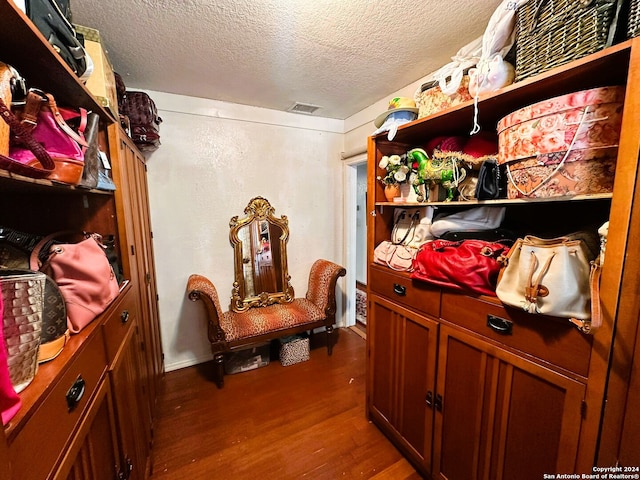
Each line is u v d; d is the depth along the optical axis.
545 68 0.85
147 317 1.68
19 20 0.57
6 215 1.14
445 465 1.25
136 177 1.64
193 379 2.17
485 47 1.03
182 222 2.23
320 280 2.56
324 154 2.72
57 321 0.70
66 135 0.76
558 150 0.80
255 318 2.28
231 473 1.39
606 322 0.73
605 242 0.74
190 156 2.20
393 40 1.41
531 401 0.92
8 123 0.55
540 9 0.85
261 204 2.48
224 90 2.03
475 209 1.29
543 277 0.81
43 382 0.60
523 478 0.97
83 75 0.94
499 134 0.99
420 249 1.33
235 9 1.17
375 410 1.67
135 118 1.69
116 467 0.95
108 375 0.92
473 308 1.08
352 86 1.96
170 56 1.54
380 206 1.63
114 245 1.29
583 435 0.80
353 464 1.44
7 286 0.54
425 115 1.34
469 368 1.11
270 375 2.21
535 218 1.30
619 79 0.83
